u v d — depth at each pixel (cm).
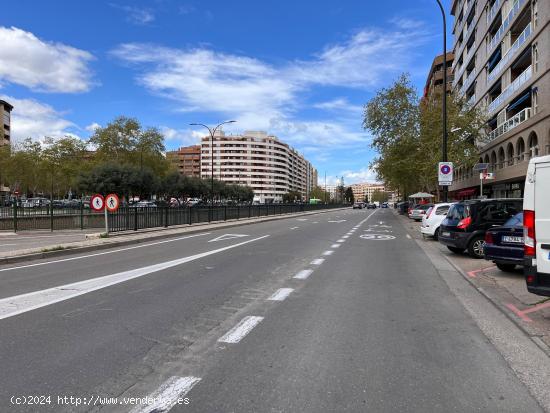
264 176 17488
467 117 3762
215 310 664
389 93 4425
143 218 2242
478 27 4553
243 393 386
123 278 927
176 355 475
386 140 4469
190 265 1112
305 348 501
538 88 2681
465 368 447
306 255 1325
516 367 451
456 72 6088
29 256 1245
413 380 417
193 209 2789
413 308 692
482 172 1981
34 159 7375
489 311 677
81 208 2658
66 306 682
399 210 5938
